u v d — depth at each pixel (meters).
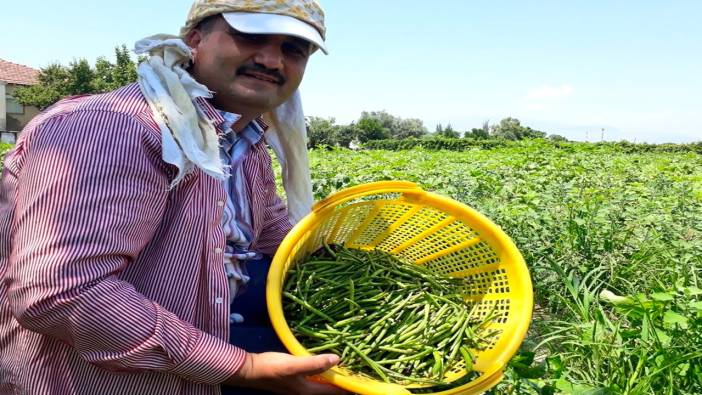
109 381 1.75
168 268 1.79
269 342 2.06
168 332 1.67
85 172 1.58
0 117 40.34
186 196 1.80
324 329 2.04
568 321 3.50
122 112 1.67
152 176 1.68
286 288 2.17
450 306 2.19
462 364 1.99
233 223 2.11
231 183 2.12
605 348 2.76
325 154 16.48
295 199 2.69
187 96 1.73
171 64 1.79
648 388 2.47
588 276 3.63
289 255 2.10
